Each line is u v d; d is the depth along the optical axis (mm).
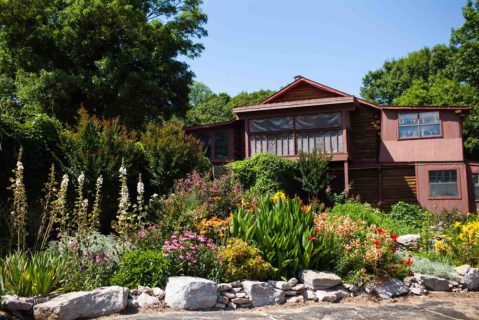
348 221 9047
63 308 5453
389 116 21922
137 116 25484
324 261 8070
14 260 6043
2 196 9883
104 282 6641
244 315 6090
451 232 11016
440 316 6605
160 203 10023
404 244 11133
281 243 7633
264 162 18891
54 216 7539
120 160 12109
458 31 30125
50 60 24625
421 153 21141
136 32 25141
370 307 6941
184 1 30016
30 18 24438
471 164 20109
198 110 47750
